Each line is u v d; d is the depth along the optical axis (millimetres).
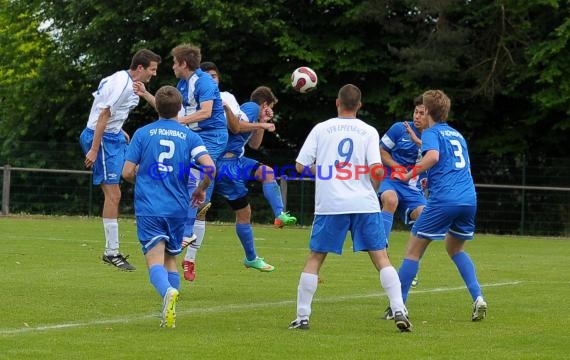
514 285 23422
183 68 21250
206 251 32094
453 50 54688
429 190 17703
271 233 43812
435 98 17688
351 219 16188
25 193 55188
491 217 52625
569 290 22328
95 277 23234
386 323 16781
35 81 64812
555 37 54688
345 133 16250
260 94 24188
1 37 70062
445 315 17969
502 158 52844
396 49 55062
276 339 14820
